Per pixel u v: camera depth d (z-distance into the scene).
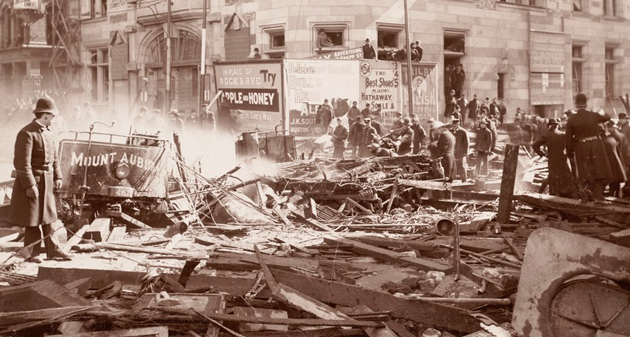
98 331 5.06
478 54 32.16
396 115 24.73
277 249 9.17
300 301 5.59
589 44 38.31
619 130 17.42
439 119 30.17
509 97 33.62
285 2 27.50
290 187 13.31
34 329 5.25
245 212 11.59
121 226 10.58
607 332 4.70
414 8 29.19
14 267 7.94
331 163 15.28
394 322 5.59
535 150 13.59
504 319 5.83
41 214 8.30
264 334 5.22
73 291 5.92
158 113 20.98
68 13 37.53
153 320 5.30
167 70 29.98
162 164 11.01
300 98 23.00
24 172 8.10
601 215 11.41
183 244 9.60
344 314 5.60
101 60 36.62
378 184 13.45
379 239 9.40
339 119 21.58
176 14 31.06
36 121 8.39
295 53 27.42
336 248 9.12
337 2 27.31
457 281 7.12
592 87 38.66
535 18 34.75
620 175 13.64
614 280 4.72
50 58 38.84
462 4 31.25
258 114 22.86
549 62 35.47
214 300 5.71
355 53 25.12
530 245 5.04
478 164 21.25
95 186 10.38
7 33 41.34
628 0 40.78
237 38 29.41
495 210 12.80
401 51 26.69
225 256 8.06
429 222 11.39
